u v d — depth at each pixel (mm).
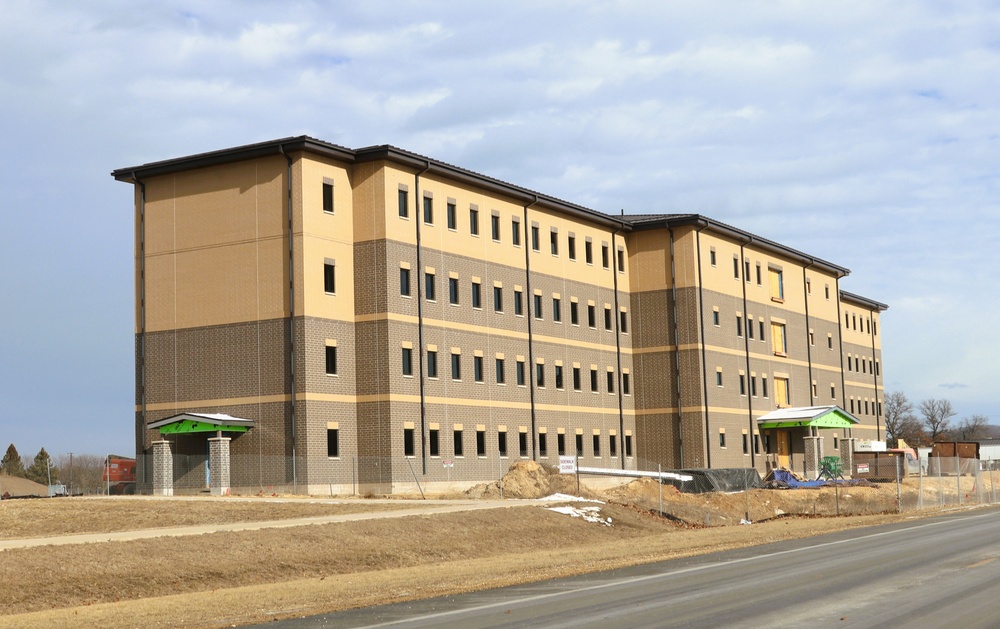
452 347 57750
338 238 53594
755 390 79750
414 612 18156
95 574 24984
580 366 68375
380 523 34812
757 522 49656
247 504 42688
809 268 92375
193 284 54000
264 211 52531
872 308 113062
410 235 55500
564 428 66125
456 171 58031
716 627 15375
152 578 25516
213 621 18484
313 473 50750
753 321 80562
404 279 55188
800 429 85125
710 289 74125
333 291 53125
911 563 24453
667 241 73438
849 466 84500
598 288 71000
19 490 81625
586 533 40250
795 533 38500
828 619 15961
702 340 72125
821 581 21141
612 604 18328
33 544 27719
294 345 51156
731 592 19641
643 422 73250
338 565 29406
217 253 53531
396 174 54969
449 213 58656
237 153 52562
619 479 68062
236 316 52781
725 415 74438
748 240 79375
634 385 73625
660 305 73312
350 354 53781
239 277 52844
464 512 38938
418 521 35875
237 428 51469
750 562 26141
